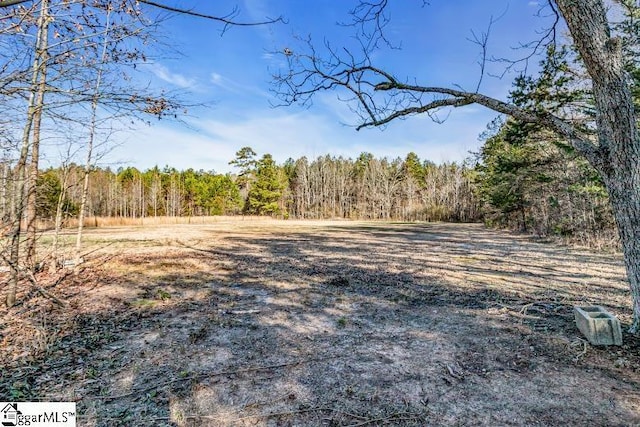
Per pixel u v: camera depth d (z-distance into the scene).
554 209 17.19
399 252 12.82
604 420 2.51
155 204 45.19
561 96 6.61
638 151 3.42
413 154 58.03
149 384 3.14
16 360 3.61
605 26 3.39
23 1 1.51
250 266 9.70
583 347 3.68
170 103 2.58
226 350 3.92
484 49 3.95
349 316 5.17
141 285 7.25
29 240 6.39
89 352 3.85
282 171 52.88
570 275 8.03
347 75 4.34
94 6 2.39
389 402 2.84
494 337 4.18
